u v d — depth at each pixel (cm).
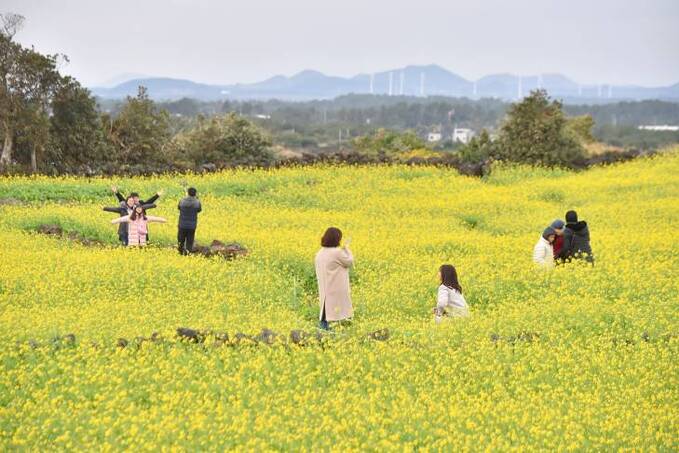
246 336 1461
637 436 1134
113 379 1251
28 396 1216
